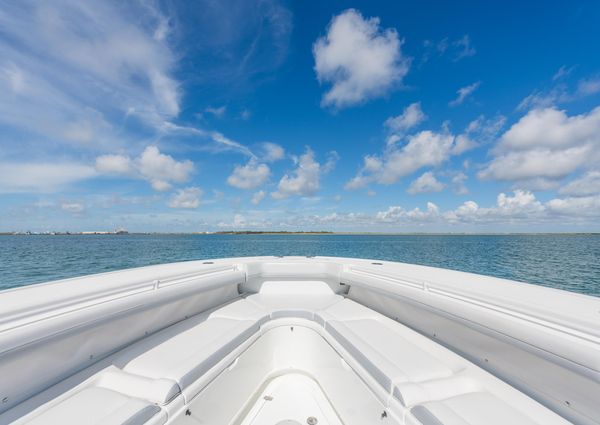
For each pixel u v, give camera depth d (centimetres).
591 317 101
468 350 148
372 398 133
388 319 204
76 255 1952
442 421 97
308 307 233
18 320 100
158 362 138
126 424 93
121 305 140
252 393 184
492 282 171
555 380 108
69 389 116
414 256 2048
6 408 101
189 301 208
